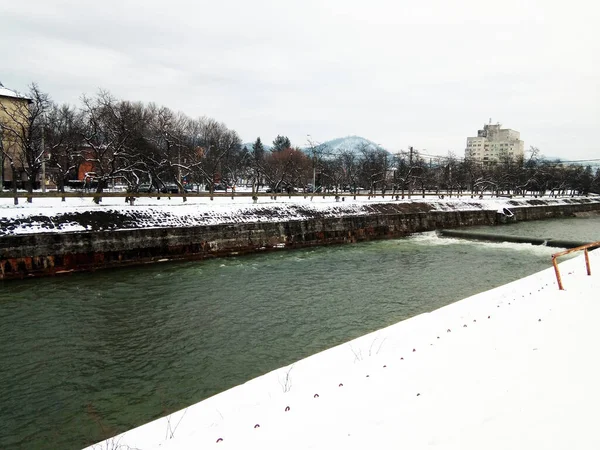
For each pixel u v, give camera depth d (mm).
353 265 29875
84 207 28688
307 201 46406
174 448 6199
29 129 35844
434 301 20547
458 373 7949
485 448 5211
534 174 100125
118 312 18516
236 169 76625
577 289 14812
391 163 98250
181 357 14000
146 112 57031
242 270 27562
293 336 15828
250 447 5977
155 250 29641
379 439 5781
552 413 5910
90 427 10070
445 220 56188
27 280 24000
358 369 8930
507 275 26969
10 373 12844
